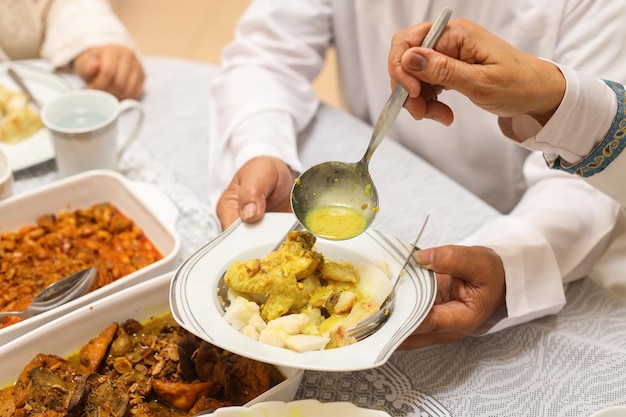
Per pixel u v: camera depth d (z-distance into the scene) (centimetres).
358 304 98
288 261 100
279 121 156
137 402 100
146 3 399
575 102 105
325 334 95
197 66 195
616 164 115
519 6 147
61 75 188
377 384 109
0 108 162
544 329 120
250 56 174
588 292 128
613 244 137
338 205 110
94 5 198
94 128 143
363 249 110
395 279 106
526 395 108
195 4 400
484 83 98
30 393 99
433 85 110
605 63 138
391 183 152
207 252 107
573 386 109
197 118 174
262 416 91
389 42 173
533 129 115
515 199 178
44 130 162
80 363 106
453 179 183
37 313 114
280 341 91
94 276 120
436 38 100
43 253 132
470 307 111
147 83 186
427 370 111
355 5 175
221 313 99
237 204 129
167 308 115
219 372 101
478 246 115
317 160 159
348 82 197
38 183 152
